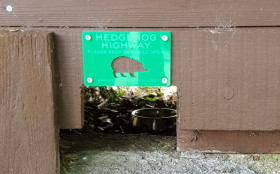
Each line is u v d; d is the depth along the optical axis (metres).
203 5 1.36
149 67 1.41
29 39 1.32
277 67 1.38
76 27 1.39
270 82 1.39
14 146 1.38
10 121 1.37
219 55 1.38
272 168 1.48
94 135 1.86
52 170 1.40
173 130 2.23
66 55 1.40
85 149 1.66
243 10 1.36
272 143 1.53
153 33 1.38
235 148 1.55
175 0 1.36
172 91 3.42
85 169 1.51
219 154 1.56
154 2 1.36
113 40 1.39
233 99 1.42
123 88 3.41
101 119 2.49
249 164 1.51
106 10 1.38
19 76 1.34
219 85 1.41
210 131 1.53
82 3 1.37
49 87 1.35
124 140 1.76
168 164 1.52
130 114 2.65
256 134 1.52
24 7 1.39
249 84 1.40
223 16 1.36
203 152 1.56
